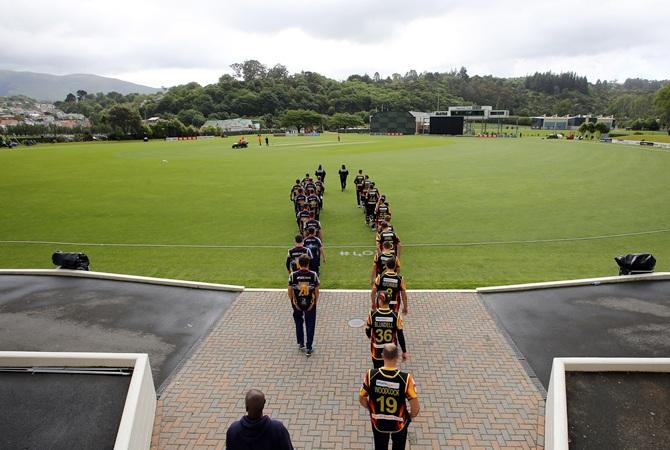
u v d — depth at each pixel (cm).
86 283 1132
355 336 870
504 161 4094
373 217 1742
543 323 911
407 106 17138
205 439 608
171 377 747
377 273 903
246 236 1681
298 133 11506
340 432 612
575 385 634
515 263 1340
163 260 1412
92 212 2116
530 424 629
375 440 510
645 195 2356
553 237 1611
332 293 1075
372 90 18862
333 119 13638
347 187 2766
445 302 1020
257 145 6750
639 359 659
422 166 3762
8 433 547
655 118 12144
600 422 573
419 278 1218
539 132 11975
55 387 618
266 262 1383
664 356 782
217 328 912
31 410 581
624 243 1533
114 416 573
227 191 2627
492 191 2525
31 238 1688
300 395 694
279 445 428
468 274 1249
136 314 970
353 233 1680
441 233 1673
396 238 1068
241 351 826
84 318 948
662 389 625
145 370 625
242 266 1347
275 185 2828
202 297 1059
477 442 595
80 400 597
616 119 15638
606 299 1003
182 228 1808
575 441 548
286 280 1216
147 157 4806
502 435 607
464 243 1547
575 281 1088
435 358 793
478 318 941
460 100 19462
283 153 5178
